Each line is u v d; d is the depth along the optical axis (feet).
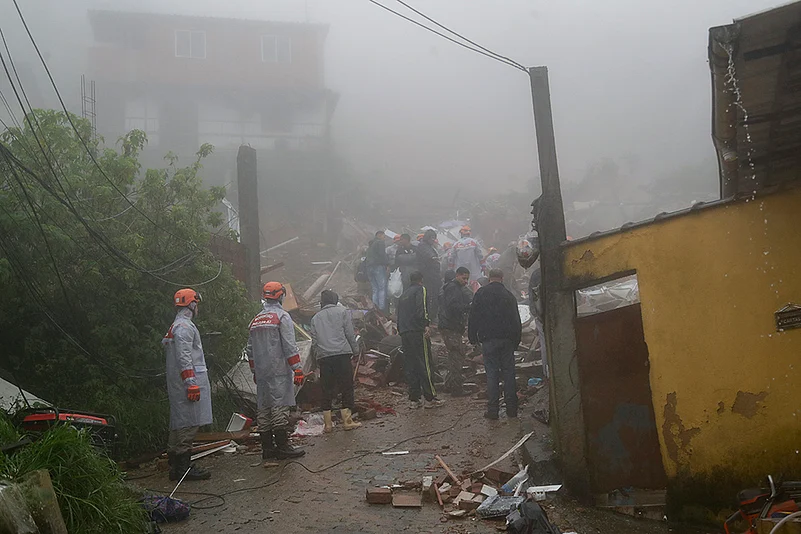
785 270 16.81
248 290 43.37
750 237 17.17
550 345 19.81
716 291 17.46
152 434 26.48
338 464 24.04
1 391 21.84
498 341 29.01
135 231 29.78
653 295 18.10
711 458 17.30
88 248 27.58
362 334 43.83
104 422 21.34
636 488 18.67
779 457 16.70
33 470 13.57
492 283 29.48
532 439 23.73
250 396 31.78
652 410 18.74
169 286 29.78
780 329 16.81
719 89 13.58
